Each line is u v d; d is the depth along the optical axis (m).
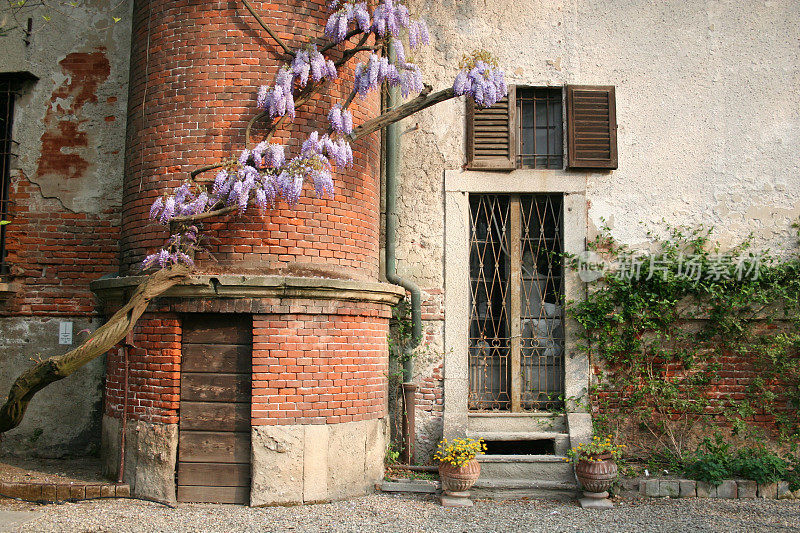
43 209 7.42
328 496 5.96
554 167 7.54
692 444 7.07
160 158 6.22
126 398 6.09
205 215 5.68
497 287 7.49
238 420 5.88
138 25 6.72
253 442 5.75
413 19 7.53
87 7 7.62
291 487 5.81
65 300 7.32
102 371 7.26
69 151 7.48
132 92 6.73
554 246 7.47
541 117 7.62
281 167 5.84
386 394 6.85
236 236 5.98
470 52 7.53
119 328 5.41
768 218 7.32
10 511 5.48
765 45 7.52
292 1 6.36
